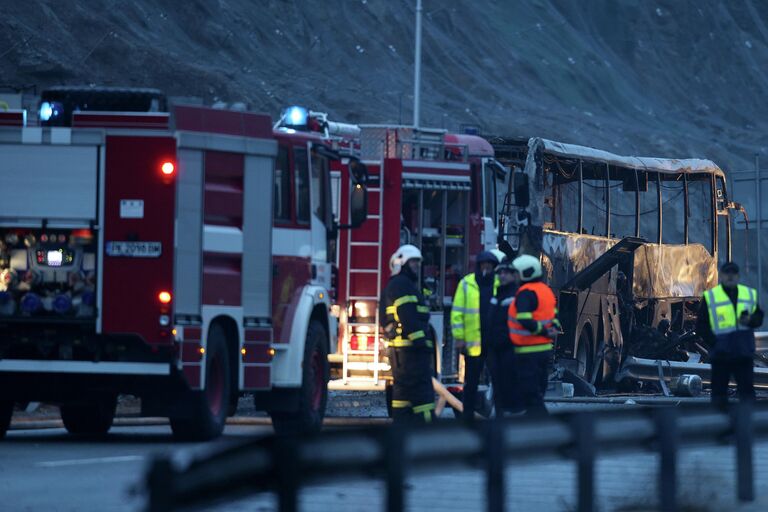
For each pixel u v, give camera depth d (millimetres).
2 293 54781
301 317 60781
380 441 22562
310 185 63031
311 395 62312
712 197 144875
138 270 54344
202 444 56094
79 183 54750
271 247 58562
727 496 37844
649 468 45781
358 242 73625
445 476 42344
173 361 54094
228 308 56625
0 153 54969
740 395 62781
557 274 110500
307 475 20750
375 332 72875
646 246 126188
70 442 57125
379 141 80625
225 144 56469
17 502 37438
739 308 62375
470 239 81625
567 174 117812
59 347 54719
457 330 64062
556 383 104188
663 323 129375
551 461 27531
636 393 115562
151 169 54719
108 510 35969
